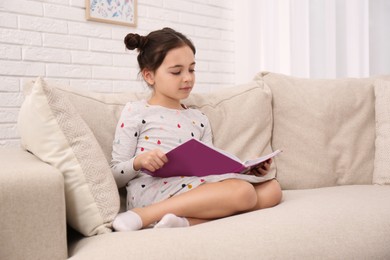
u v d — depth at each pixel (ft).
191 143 3.51
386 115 5.35
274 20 9.50
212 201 3.70
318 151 5.32
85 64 7.89
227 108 5.26
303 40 9.09
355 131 5.48
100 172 3.39
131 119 4.40
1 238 2.66
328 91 5.59
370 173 5.41
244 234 3.04
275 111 5.52
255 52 9.86
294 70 9.25
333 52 8.71
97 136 4.27
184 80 4.56
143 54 4.78
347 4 8.67
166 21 9.05
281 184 5.25
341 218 3.49
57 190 2.88
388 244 3.44
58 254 2.86
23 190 2.74
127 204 4.24
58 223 2.87
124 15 8.32
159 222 3.48
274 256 2.92
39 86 3.30
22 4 7.06
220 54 10.11
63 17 7.55
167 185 4.12
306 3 8.98
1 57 6.87
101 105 4.49
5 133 6.93
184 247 2.80
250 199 3.76
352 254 3.20
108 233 3.25
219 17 10.04
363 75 8.60
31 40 7.19
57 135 3.29
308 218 3.41
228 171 3.77
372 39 8.70
